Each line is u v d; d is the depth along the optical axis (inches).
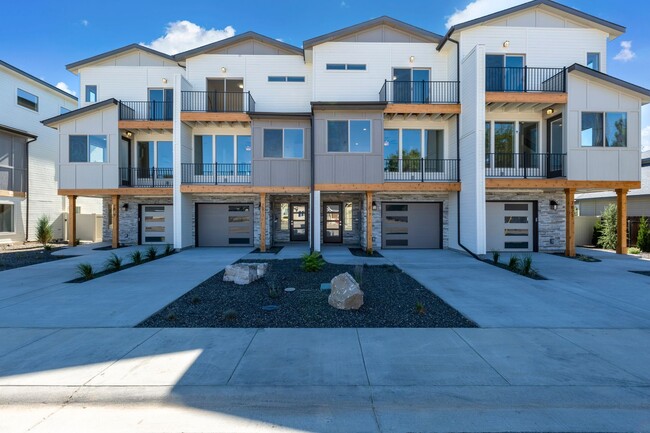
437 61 582.6
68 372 147.6
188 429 114.8
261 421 119.0
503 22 542.6
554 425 116.6
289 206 679.7
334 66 582.6
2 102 708.7
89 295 274.5
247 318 217.2
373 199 579.5
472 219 491.2
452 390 135.1
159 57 651.5
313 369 150.3
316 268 368.8
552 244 560.7
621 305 249.3
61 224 843.4
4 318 217.8
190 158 610.5
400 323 209.0
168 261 453.7
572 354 165.6
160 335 189.0
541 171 547.2
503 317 220.8
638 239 573.6
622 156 501.0
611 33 554.6
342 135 522.9
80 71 649.6
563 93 497.0
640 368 151.8
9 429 114.4
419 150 581.3
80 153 605.6
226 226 636.7
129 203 650.8
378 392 133.9
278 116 537.6
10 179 723.4
